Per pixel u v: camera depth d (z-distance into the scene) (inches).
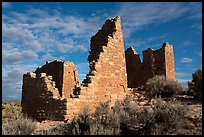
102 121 590.6
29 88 885.8
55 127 613.0
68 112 687.1
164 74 1112.2
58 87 994.1
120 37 894.4
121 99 856.9
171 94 922.1
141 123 581.9
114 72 842.2
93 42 957.8
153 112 595.2
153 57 1154.0
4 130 558.9
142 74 1176.2
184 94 983.6
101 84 783.1
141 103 784.9
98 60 784.9
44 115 786.2
